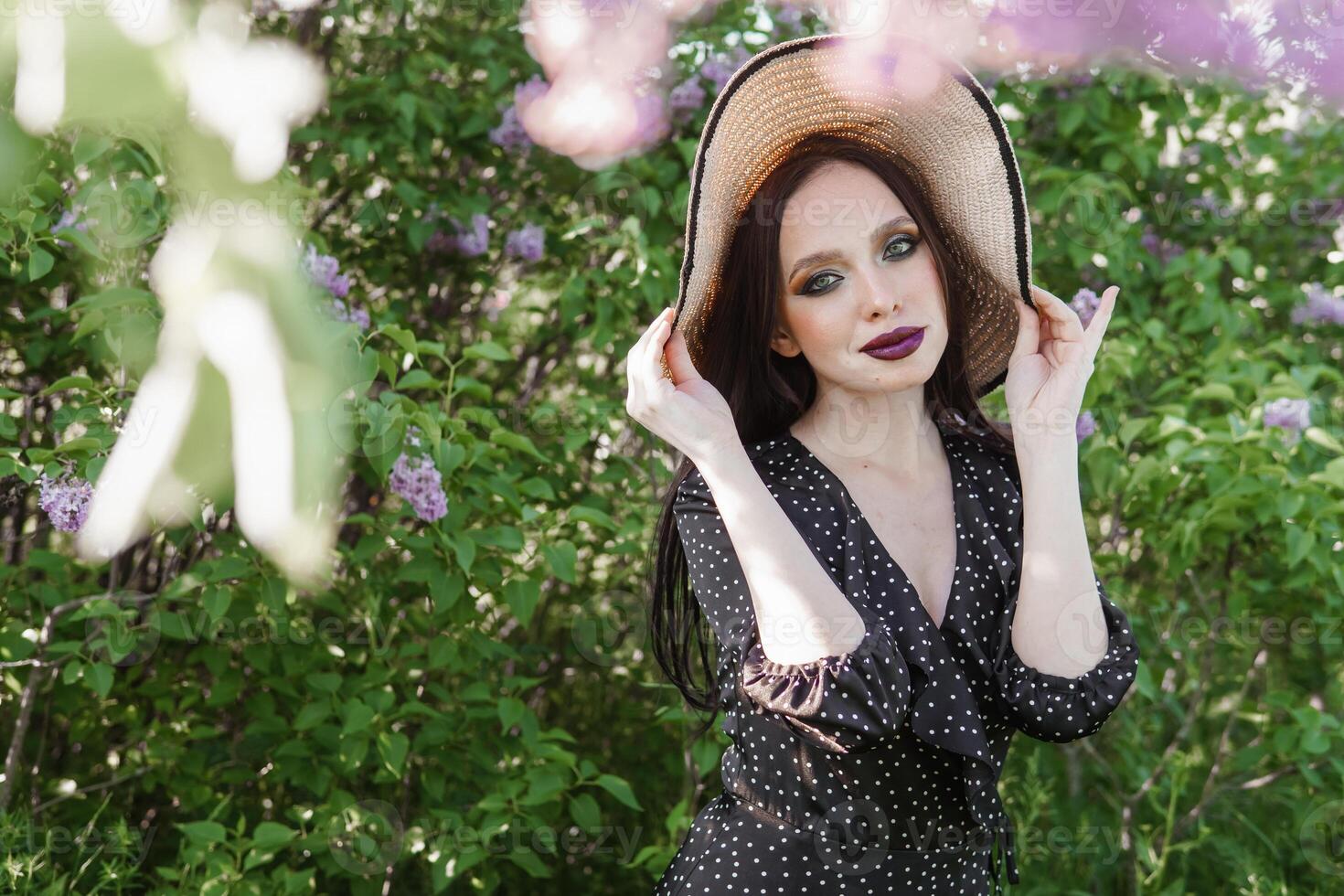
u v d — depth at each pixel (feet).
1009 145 4.20
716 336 4.49
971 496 4.35
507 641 9.43
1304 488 7.45
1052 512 4.16
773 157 4.33
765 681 3.82
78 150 4.84
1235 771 9.07
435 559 7.11
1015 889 8.38
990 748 4.27
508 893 8.63
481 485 7.11
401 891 8.34
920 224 4.13
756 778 4.17
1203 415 8.84
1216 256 9.05
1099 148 9.16
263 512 0.63
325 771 7.51
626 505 8.34
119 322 5.79
